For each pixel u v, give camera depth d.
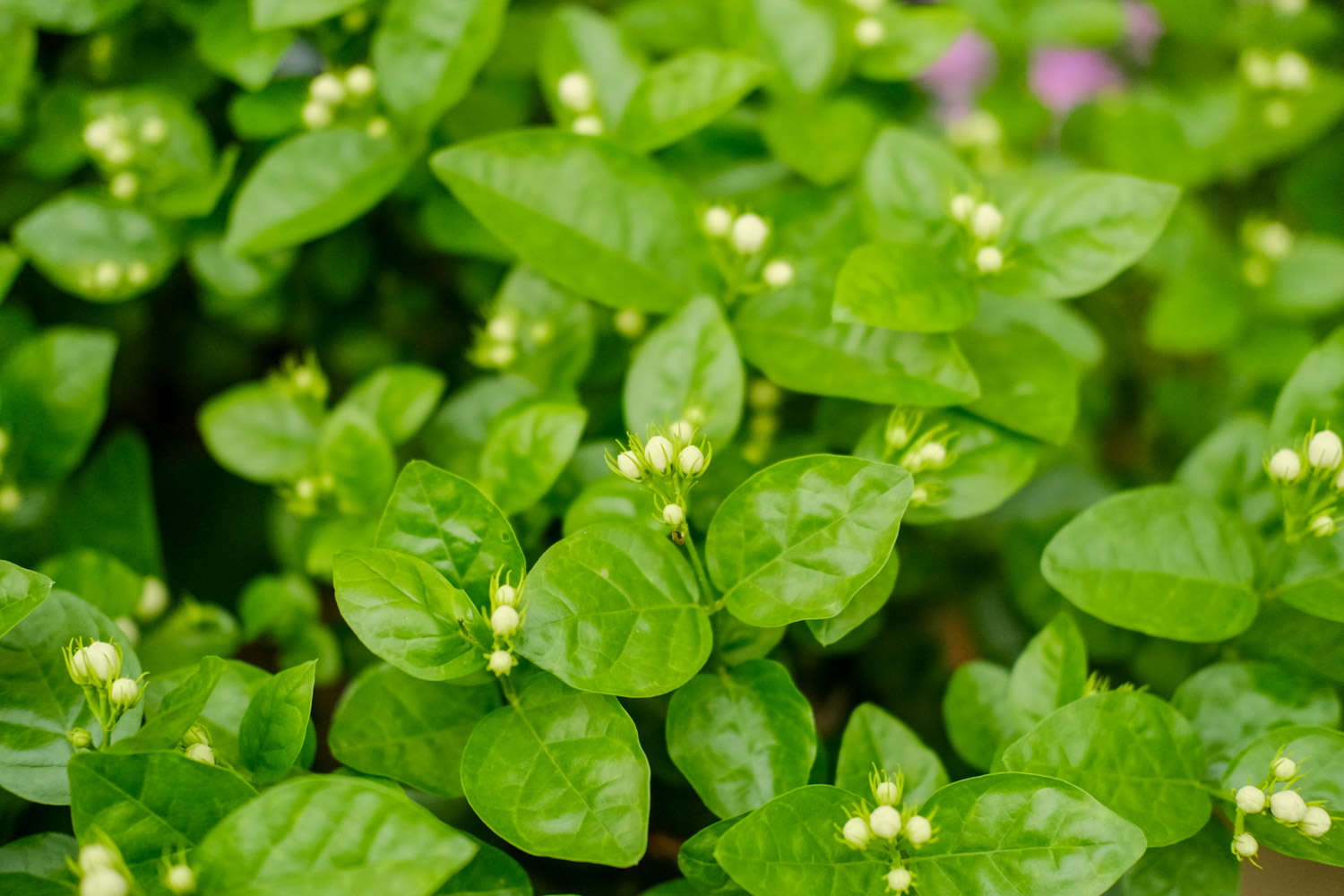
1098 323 1.23
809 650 1.06
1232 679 0.97
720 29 1.13
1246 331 1.14
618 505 0.97
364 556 0.92
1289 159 1.27
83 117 1.10
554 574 0.92
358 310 1.19
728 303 1.02
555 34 1.09
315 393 1.08
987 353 1.01
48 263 1.07
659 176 1.02
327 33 1.09
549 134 1.01
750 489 0.94
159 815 0.90
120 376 1.22
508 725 0.92
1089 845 0.90
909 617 1.13
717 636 0.96
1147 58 1.32
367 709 0.95
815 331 1.01
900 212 1.01
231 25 1.07
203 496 1.20
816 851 0.91
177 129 1.08
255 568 1.18
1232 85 1.19
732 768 0.94
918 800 0.95
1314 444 0.95
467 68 1.05
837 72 1.10
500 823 0.91
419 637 0.92
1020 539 1.07
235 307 1.14
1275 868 1.03
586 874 1.02
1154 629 0.95
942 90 1.20
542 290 1.06
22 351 1.05
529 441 0.99
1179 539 0.97
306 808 0.88
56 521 1.08
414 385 1.05
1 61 1.08
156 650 1.03
